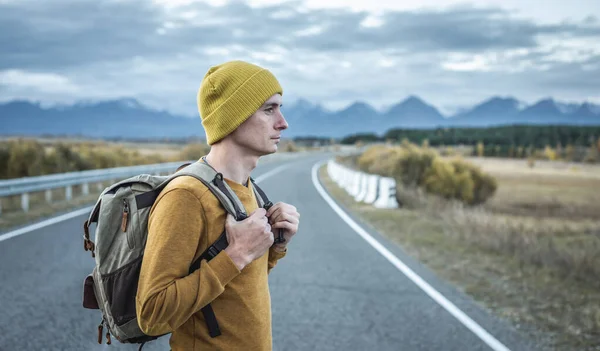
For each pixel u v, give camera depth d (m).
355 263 7.87
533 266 8.00
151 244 1.59
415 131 147.00
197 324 1.70
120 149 31.22
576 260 7.94
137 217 1.65
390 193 15.52
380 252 8.74
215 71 1.75
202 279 1.56
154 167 21.59
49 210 12.62
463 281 6.99
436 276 7.21
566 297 6.32
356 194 18.56
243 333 1.71
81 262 7.32
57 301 5.57
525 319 5.39
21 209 12.73
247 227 1.64
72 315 5.14
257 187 2.08
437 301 5.96
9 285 6.14
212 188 1.65
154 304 1.53
